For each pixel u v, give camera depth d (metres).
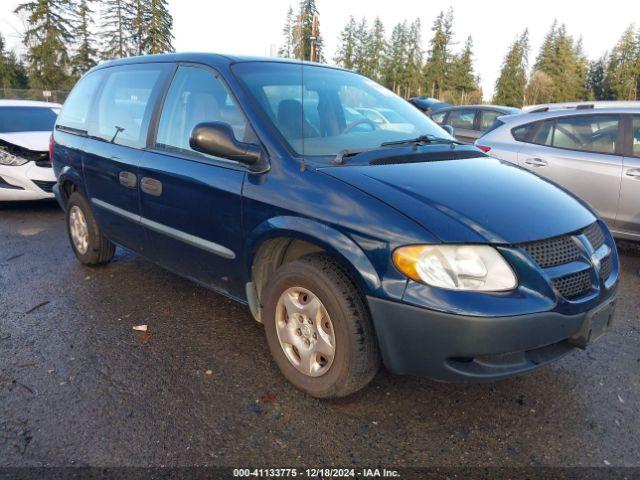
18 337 3.47
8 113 8.00
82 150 4.42
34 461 2.32
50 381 2.95
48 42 51.50
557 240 2.51
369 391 2.89
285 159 2.86
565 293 2.46
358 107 3.63
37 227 6.45
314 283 2.62
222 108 3.26
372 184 2.59
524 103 74.50
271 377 3.02
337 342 2.58
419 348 2.38
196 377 3.01
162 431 2.53
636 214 5.27
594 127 5.61
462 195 2.58
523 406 2.79
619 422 2.67
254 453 2.40
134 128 3.89
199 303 4.04
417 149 3.19
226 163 3.12
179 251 3.56
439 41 72.81
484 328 2.25
